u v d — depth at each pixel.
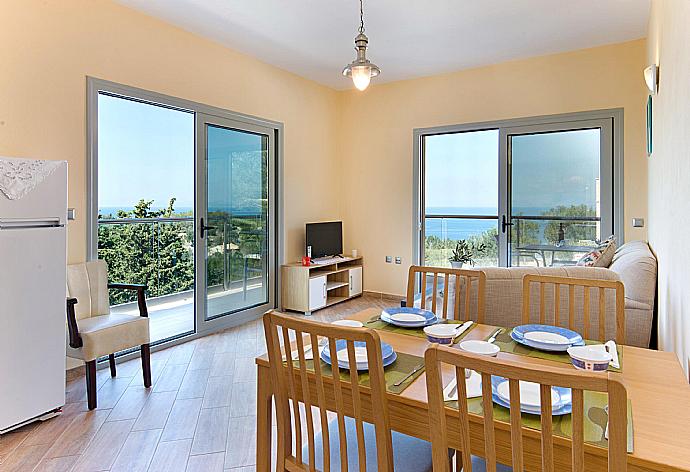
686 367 1.76
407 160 5.58
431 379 0.97
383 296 5.84
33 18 2.87
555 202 4.72
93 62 3.21
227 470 2.02
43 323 2.42
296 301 5.03
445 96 5.28
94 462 2.07
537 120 4.73
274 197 5.04
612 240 3.88
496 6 3.49
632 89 4.26
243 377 3.13
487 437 0.93
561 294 2.69
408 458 1.40
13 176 2.28
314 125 5.61
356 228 6.02
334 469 1.34
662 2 2.60
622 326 1.85
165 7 3.46
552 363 1.50
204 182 4.14
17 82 2.80
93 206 3.24
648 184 3.87
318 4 3.43
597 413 1.09
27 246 2.33
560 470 1.00
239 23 3.77
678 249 1.97
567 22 3.81
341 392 1.20
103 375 3.16
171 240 4.06
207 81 4.12
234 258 4.53
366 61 2.67
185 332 4.06
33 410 2.38
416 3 3.42
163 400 2.75
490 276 2.76
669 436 1.00
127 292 3.89
